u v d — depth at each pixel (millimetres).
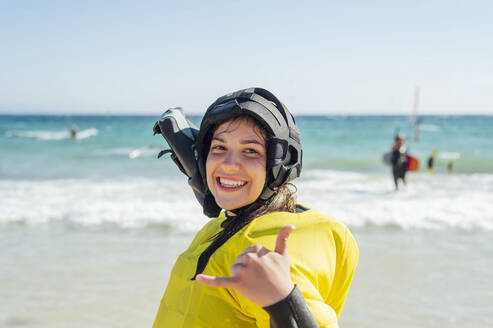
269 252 871
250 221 1136
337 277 1111
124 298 4965
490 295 4949
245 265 844
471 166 18828
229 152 1140
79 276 5594
